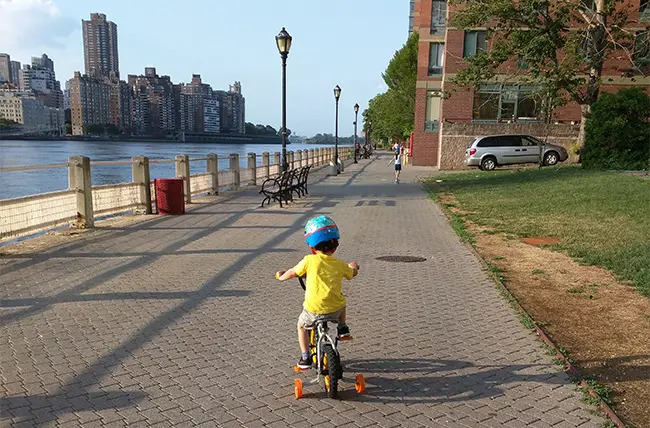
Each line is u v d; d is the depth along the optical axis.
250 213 12.42
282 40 17.02
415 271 7.24
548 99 24.31
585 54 22.34
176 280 6.48
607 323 5.10
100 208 10.62
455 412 3.46
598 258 7.47
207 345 4.49
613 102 19.11
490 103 29.62
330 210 13.13
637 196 12.53
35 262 7.20
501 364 4.20
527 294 6.07
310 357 3.79
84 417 3.28
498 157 25.80
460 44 29.70
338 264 3.77
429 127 34.50
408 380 3.92
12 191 24.62
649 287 6.06
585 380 3.87
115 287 6.11
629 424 3.28
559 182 16.50
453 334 4.86
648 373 4.00
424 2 33.91
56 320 4.98
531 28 22.23
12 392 3.57
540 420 3.36
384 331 4.93
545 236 9.43
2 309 5.25
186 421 3.27
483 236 9.66
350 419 3.35
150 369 3.99
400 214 12.63
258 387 3.77
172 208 11.97
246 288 6.20
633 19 26.06
